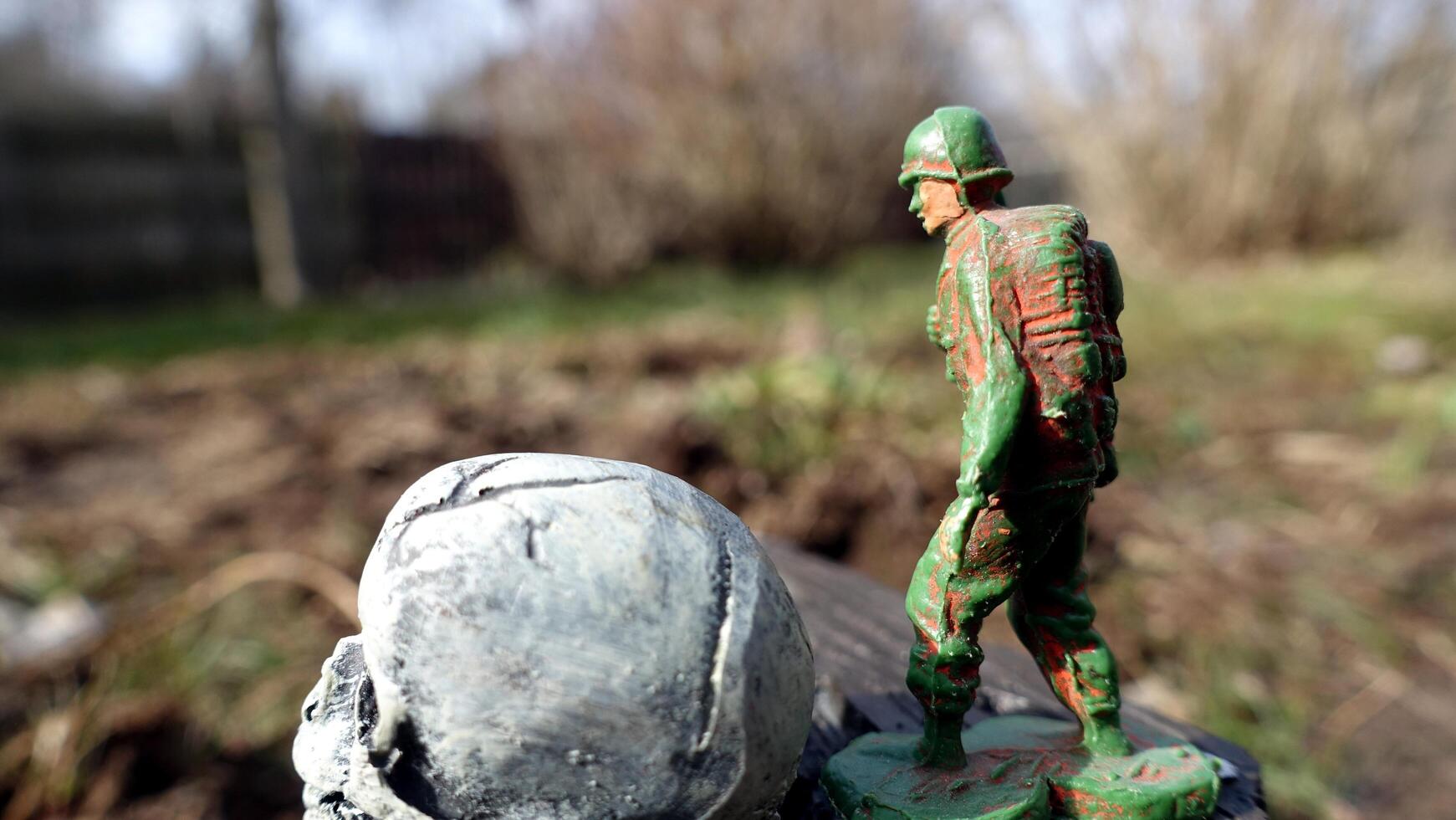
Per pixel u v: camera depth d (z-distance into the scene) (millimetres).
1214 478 272
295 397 363
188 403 365
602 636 76
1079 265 83
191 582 224
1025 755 95
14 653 197
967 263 84
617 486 82
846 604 138
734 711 77
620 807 78
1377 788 162
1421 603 209
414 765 78
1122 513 246
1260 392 337
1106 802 89
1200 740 110
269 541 240
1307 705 181
